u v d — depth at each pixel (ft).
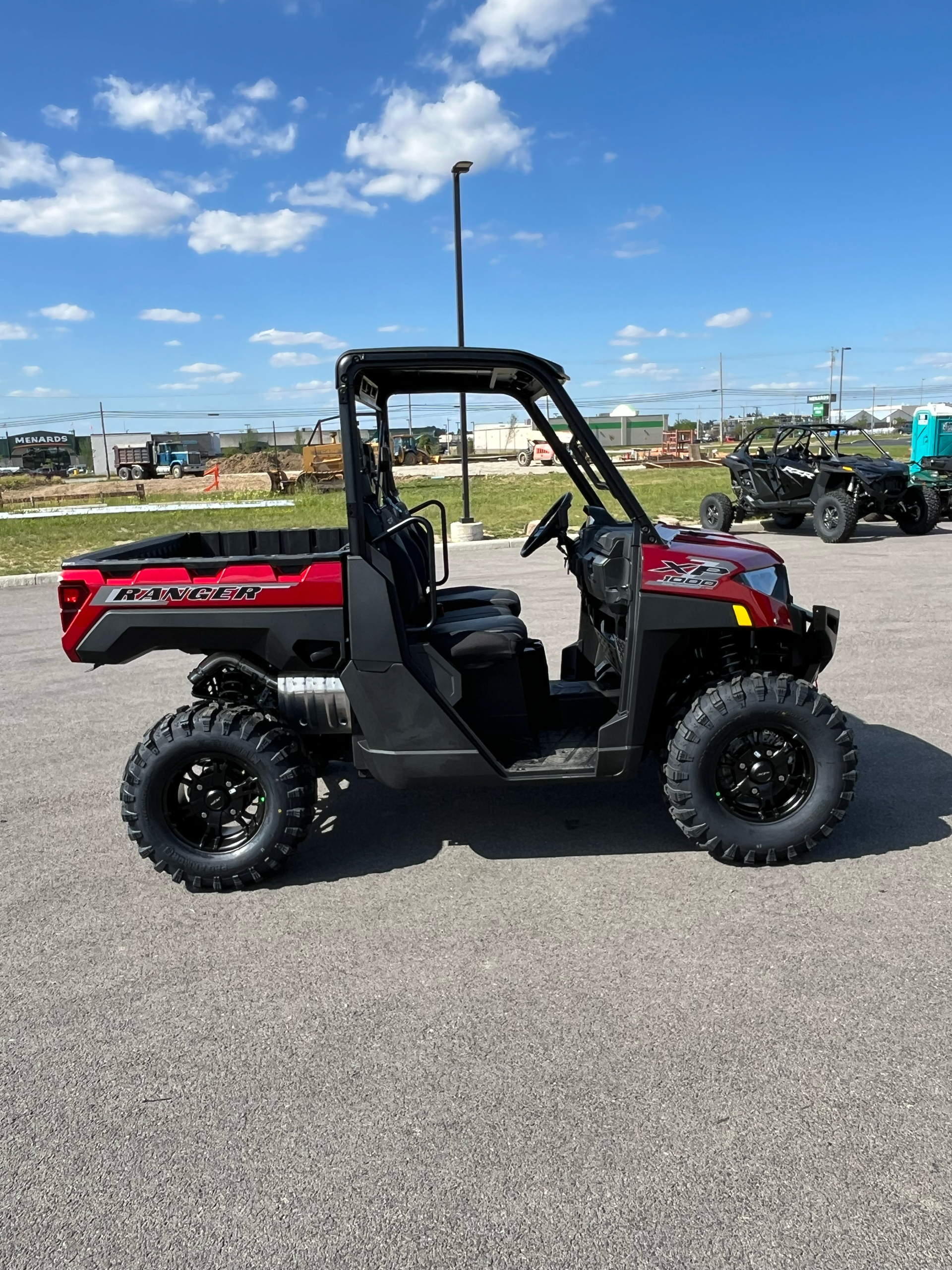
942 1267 5.95
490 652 11.74
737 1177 6.75
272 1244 6.33
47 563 45.88
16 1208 6.75
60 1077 8.20
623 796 14.29
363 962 9.90
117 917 11.13
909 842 12.21
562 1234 6.30
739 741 11.51
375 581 11.07
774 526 51.80
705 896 11.00
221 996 9.38
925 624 24.79
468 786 11.61
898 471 43.86
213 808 11.65
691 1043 8.29
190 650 11.74
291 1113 7.63
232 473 191.11
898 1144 7.02
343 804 14.40
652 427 288.92
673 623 11.18
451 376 12.96
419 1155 7.09
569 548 14.44
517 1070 8.03
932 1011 8.63
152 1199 6.78
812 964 9.46
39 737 18.39
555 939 10.19
